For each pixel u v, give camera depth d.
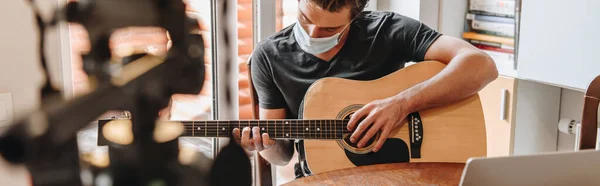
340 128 1.76
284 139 1.79
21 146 1.28
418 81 1.84
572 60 2.13
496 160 0.91
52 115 1.31
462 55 1.81
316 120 1.76
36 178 1.30
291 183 1.40
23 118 1.29
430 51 1.89
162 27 1.39
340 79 1.83
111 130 1.34
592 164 0.96
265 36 2.31
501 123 2.46
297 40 1.91
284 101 1.96
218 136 1.62
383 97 1.82
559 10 2.15
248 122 1.70
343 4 1.76
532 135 2.50
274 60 1.91
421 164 1.55
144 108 1.38
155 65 1.39
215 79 1.75
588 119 1.59
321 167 1.76
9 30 1.33
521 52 2.34
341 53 1.89
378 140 1.74
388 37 1.92
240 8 2.21
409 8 2.68
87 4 1.31
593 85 1.59
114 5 1.32
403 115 1.75
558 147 2.59
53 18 1.29
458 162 1.71
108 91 1.33
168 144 1.44
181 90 1.46
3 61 1.33
